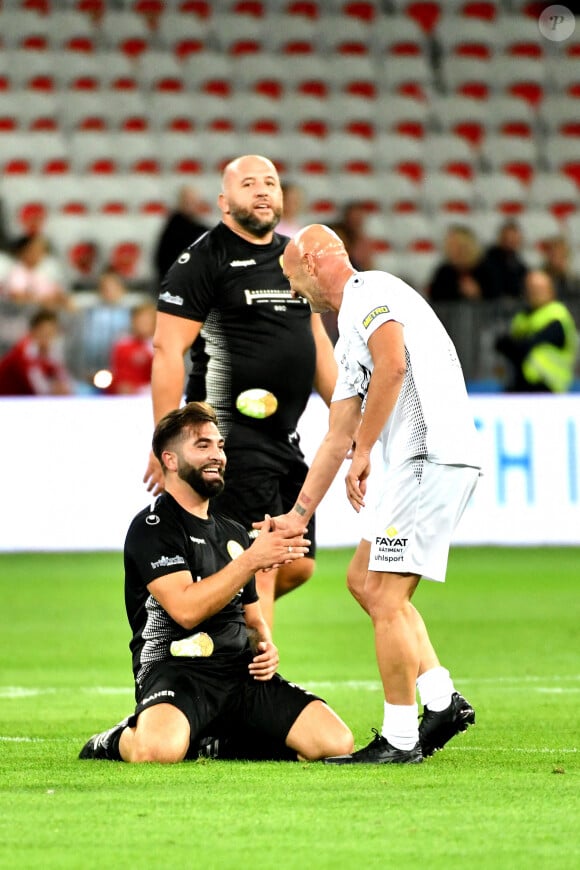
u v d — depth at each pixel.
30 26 81.81
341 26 86.81
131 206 74.94
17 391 56.09
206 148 79.25
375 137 83.12
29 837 16.52
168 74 82.12
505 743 24.19
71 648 37.38
